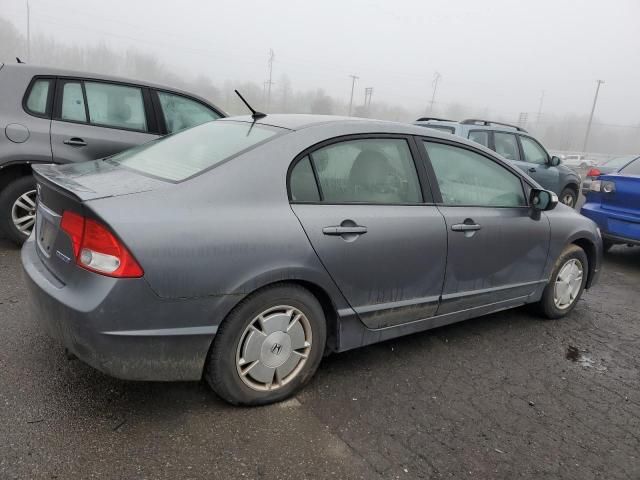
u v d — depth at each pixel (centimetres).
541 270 411
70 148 501
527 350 379
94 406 263
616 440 277
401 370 331
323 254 275
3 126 469
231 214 250
